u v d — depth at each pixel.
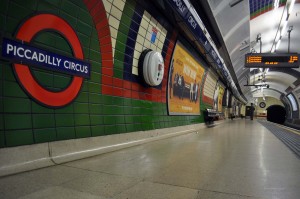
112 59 4.33
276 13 11.75
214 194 2.13
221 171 2.97
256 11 10.76
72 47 3.36
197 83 10.70
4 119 2.46
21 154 2.59
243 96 43.62
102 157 3.60
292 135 9.32
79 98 3.54
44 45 2.92
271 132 10.48
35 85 2.81
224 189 2.28
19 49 2.61
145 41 5.43
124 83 4.75
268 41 16.36
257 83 39.84
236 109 37.62
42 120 2.90
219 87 17.20
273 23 13.09
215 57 10.83
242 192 2.21
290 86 34.31
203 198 2.03
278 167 3.29
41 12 2.85
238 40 13.23
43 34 2.90
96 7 3.77
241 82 30.38
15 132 2.56
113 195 2.03
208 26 9.66
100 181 2.40
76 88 3.47
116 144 4.35
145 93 5.66
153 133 5.98
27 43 2.69
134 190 2.18
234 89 25.03
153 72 5.27
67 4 3.22
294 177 2.77
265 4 10.31
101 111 4.03
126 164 3.19
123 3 4.39
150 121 5.91
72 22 3.34
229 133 9.14
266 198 2.07
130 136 4.87
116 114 4.47
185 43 7.94
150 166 3.12
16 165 2.51
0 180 2.27
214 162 3.51
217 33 10.20
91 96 3.80
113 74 4.38
